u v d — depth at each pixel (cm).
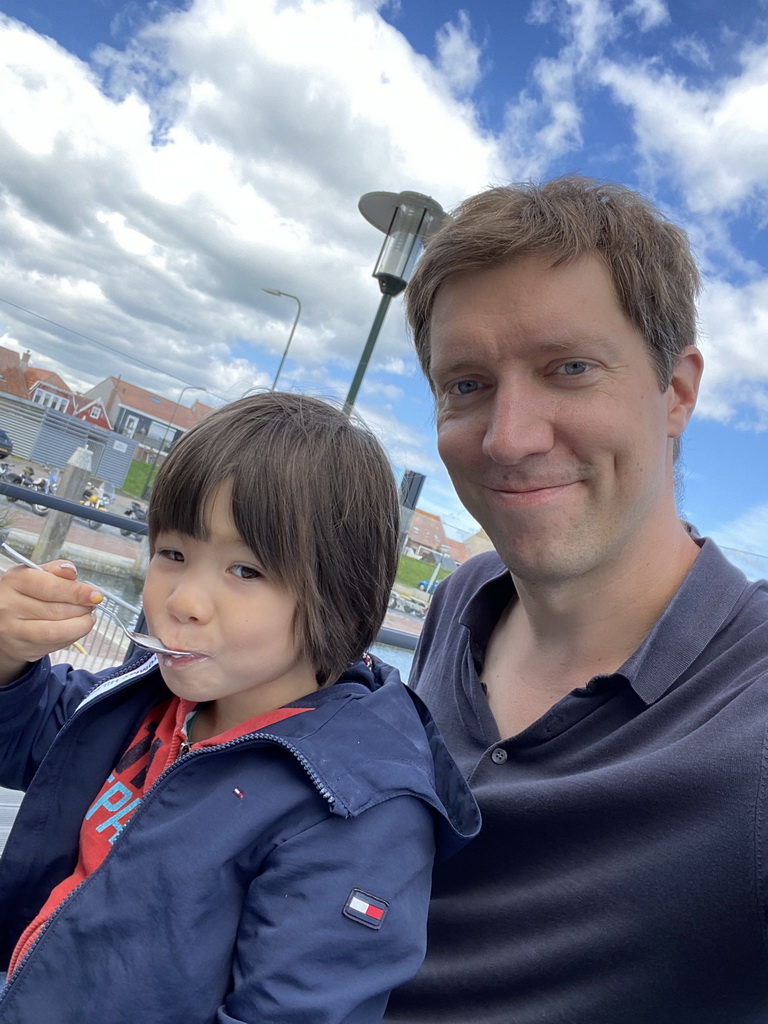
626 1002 83
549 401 101
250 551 92
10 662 103
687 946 79
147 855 85
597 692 98
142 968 79
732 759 80
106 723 107
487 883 98
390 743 95
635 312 100
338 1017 75
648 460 101
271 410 105
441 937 100
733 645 94
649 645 97
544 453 101
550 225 99
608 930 84
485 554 165
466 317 105
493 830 97
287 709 97
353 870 82
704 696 91
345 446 104
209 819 86
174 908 81
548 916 90
